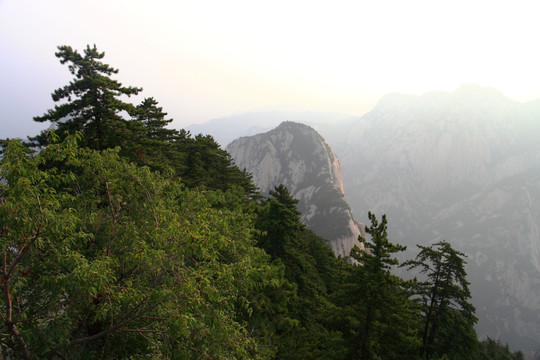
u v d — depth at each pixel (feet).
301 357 45.37
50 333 22.29
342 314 52.85
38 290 22.50
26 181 18.95
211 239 25.40
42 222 19.61
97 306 25.04
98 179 32.78
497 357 145.18
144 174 33.22
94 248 29.96
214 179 116.06
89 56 66.85
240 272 28.94
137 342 27.91
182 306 23.34
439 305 82.53
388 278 52.19
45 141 58.08
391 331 51.37
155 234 26.91
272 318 49.70
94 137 63.21
